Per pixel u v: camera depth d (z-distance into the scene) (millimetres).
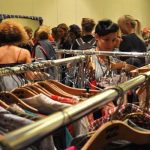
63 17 7422
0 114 912
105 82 1820
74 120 620
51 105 1130
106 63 1974
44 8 6914
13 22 2227
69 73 2088
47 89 1430
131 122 975
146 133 850
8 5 6086
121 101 905
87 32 3191
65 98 1285
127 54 1984
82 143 861
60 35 4180
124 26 2812
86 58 1901
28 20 6523
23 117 903
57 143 1076
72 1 7645
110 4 8680
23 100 1203
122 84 870
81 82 1923
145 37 5031
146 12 10062
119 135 805
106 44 2025
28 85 1427
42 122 548
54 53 3180
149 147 857
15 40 2156
